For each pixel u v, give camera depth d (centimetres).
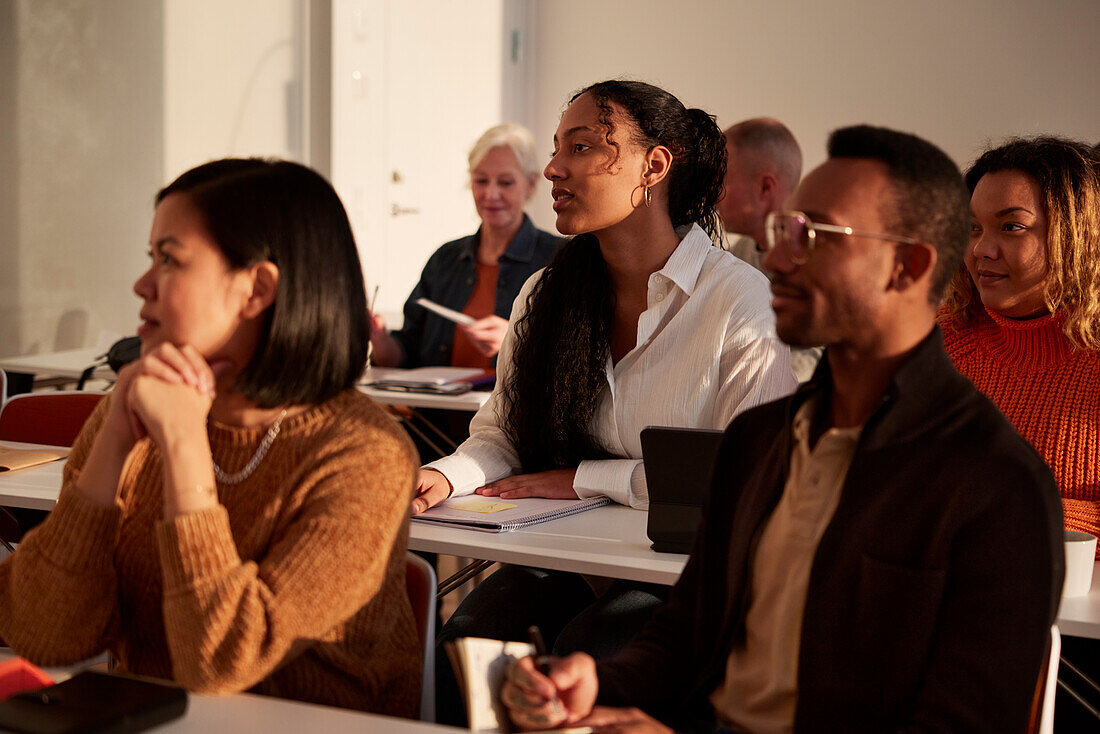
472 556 181
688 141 224
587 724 124
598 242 230
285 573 122
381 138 583
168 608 119
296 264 127
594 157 216
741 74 676
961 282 224
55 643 130
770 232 125
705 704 140
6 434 264
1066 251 202
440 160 634
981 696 114
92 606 130
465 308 406
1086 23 603
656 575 171
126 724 107
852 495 122
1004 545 115
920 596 118
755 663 133
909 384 121
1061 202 201
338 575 124
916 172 121
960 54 629
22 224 462
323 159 575
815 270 121
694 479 176
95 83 488
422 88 613
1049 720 134
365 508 127
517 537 187
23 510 236
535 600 208
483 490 219
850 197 121
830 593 123
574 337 225
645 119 218
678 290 221
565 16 712
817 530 127
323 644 128
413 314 417
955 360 226
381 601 135
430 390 334
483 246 412
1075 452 204
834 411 132
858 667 122
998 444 117
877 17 645
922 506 119
